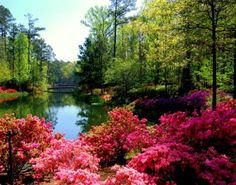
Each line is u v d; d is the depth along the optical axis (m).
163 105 19.25
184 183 5.80
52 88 78.88
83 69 40.91
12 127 7.91
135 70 28.08
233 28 12.83
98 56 40.28
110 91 34.88
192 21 13.38
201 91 19.00
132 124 9.51
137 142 8.41
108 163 9.03
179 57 14.42
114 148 9.20
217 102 16.58
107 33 44.41
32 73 60.84
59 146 6.84
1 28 67.06
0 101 38.16
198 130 7.08
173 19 14.70
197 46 13.08
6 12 66.81
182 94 22.55
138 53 36.03
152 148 5.96
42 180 7.52
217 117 7.32
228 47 13.14
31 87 58.44
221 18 12.91
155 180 5.43
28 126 8.18
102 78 38.81
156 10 16.56
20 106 31.33
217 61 17.64
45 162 6.28
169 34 14.38
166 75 24.58
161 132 8.55
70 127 17.97
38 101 37.97
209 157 6.20
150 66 26.34
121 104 25.88
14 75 56.56
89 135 9.62
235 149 6.73
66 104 32.81
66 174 4.89
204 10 12.77
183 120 8.50
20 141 7.90
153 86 28.48
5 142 7.75
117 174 4.77
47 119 21.58
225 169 5.69
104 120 19.92
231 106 9.66
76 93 50.47
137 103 21.47
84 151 6.77
